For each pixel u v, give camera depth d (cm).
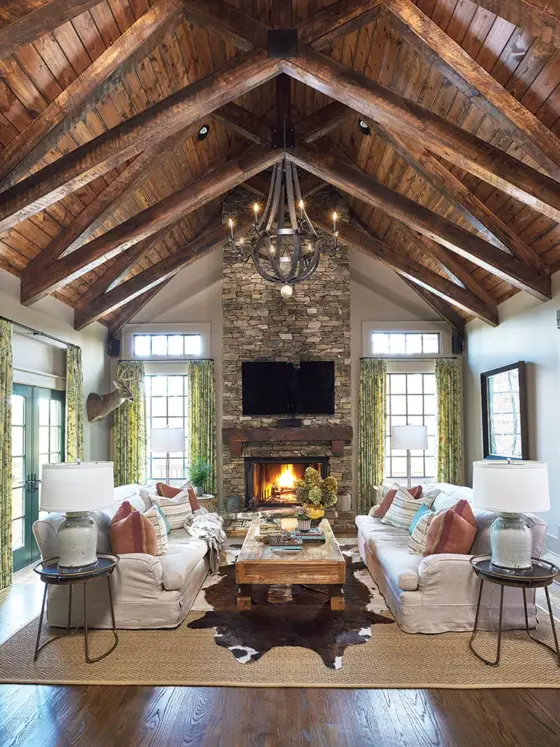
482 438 755
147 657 354
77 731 274
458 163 443
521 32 366
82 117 402
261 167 559
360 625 406
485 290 707
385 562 443
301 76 426
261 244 453
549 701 299
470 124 478
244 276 826
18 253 531
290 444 817
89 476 357
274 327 821
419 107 430
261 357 819
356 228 812
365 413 830
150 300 851
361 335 851
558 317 555
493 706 294
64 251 552
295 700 302
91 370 762
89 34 391
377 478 824
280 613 433
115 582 402
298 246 429
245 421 816
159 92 501
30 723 280
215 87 408
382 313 855
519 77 396
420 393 864
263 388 812
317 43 417
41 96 400
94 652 362
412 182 629
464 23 397
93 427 765
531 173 428
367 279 857
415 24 378
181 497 614
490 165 431
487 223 549
